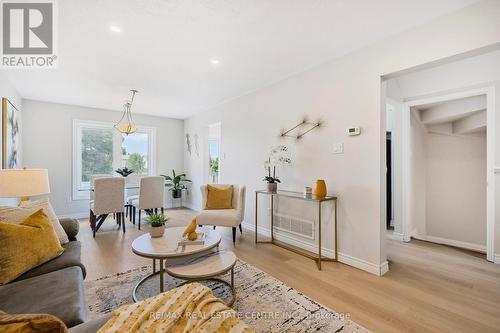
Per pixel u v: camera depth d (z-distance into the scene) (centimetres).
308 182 312
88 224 446
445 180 375
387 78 249
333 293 206
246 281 226
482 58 274
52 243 172
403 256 297
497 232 274
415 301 194
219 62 292
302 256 292
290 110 337
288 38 237
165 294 118
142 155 593
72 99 454
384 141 248
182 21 209
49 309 113
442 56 200
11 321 72
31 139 454
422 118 382
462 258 291
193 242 209
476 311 181
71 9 191
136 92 412
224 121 476
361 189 256
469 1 183
